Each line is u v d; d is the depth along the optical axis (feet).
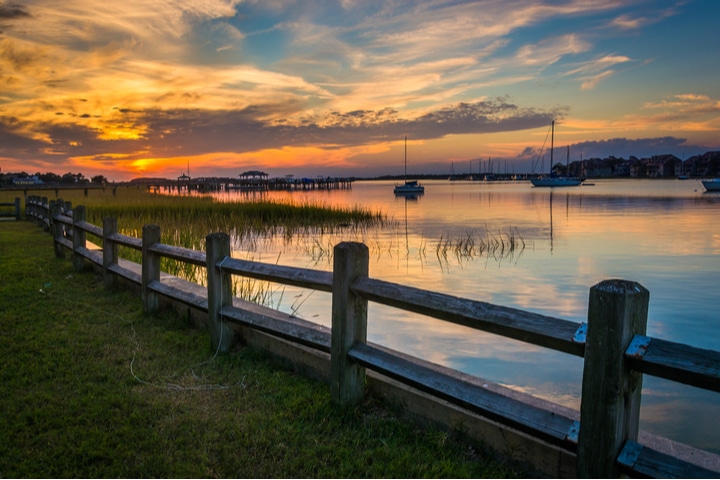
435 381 11.06
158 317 21.67
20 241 47.19
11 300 24.47
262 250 56.80
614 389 7.92
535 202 180.14
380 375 13.85
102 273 30.48
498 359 22.54
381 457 11.09
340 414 12.80
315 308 30.25
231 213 82.17
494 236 73.41
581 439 8.34
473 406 10.24
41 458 10.98
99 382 15.08
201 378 15.39
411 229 82.58
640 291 8.00
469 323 10.41
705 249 60.95
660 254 56.95
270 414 13.02
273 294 33.99
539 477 10.13
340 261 12.86
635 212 124.57
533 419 9.35
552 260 52.37
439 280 41.98
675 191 294.05
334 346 13.20
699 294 38.22
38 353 17.37
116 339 18.92
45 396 13.91
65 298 25.00
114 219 26.78
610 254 56.75
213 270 17.38
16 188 153.28
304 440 11.81
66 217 36.86
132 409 13.28
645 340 7.80
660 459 7.75
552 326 9.05
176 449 11.41
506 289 38.88
